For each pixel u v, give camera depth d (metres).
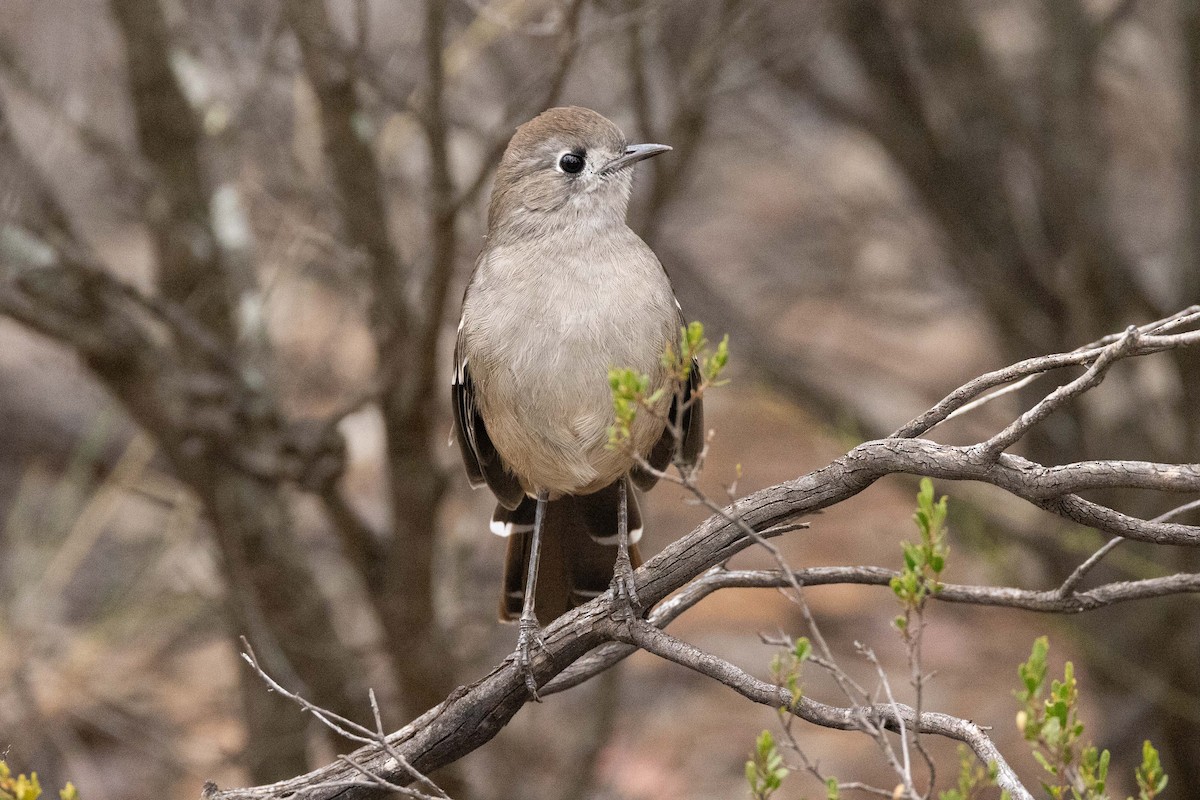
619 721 14.54
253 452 9.71
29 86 10.33
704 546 5.72
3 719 11.91
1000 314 12.15
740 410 19.58
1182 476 4.54
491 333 7.21
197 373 10.12
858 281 16.31
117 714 12.86
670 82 11.02
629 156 7.55
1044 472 4.82
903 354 19.33
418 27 10.92
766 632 15.39
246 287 11.12
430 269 8.94
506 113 8.70
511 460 7.48
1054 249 11.82
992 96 11.35
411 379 9.41
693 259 16.84
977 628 15.37
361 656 11.62
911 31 12.01
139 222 11.70
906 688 14.15
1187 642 11.03
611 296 7.10
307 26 9.16
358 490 15.53
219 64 11.96
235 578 10.76
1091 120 10.73
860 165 17.69
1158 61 13.80
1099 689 11.98
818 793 12.61
